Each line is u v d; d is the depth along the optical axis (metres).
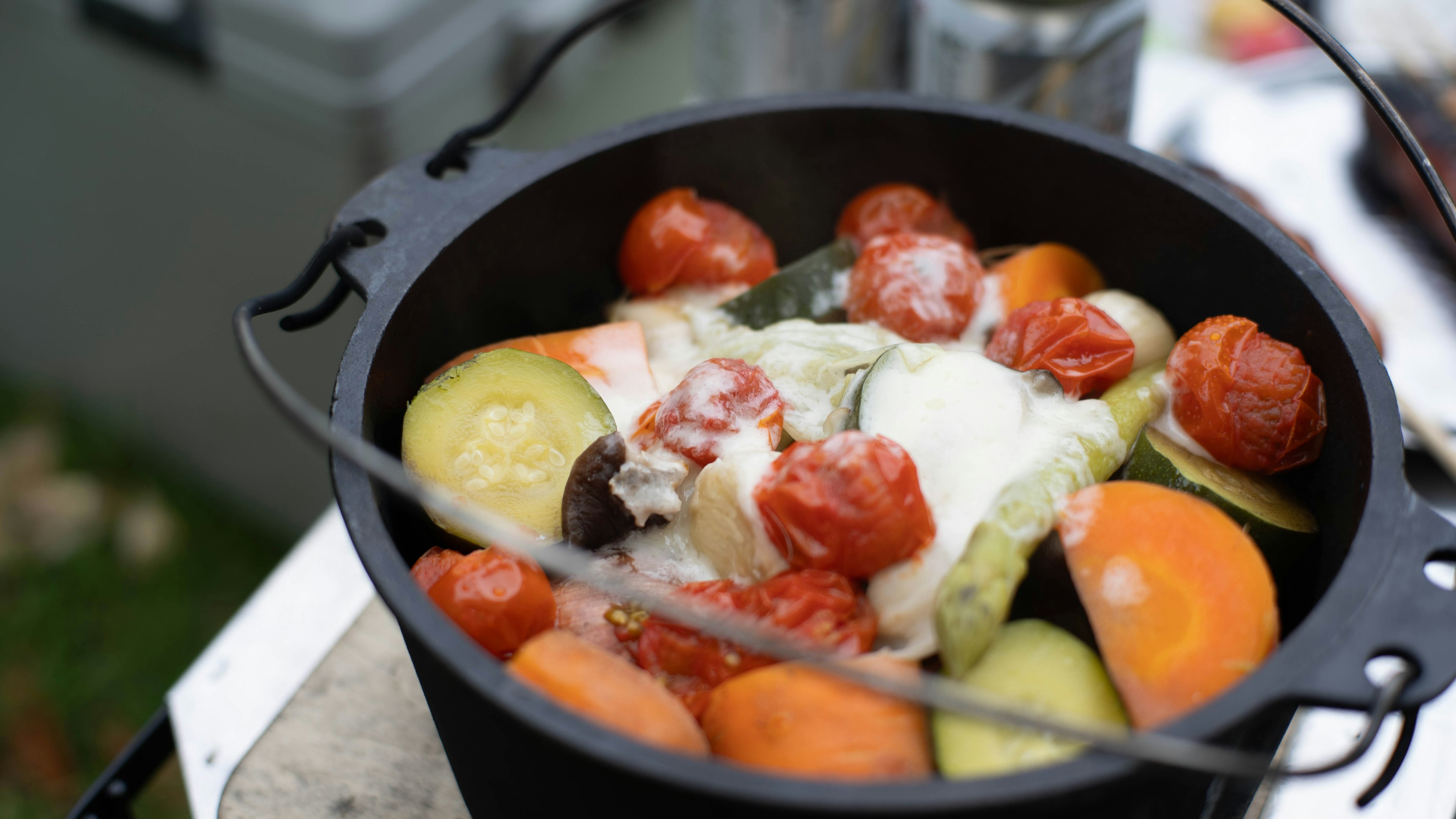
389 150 0.62
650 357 0.45
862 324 0.44
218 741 0.45
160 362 0.82
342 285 0.41
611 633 0.39
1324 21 0.66
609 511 0.40
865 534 0.37
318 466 0.80
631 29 0.74
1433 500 0.51
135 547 0.87
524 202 0.43
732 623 0.35
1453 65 0.60
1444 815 0.44
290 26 0.59
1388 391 0.38
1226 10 0.70
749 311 0.45
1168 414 0.42
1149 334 0.44
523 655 0.36
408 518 0.41
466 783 0.40
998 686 0.37
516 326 0.45
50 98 0.68
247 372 0.76
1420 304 0.55
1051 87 0.53
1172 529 0.38
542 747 0.35
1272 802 0.44
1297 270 0.41
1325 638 0.35
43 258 0.81
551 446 0.41
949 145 0.46
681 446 0.40
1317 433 0.40
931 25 0.54
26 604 0.83
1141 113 0.63
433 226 0.42
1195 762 0.33
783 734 0.36
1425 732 0.45
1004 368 0.41
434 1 0.60
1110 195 0.44
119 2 0.61
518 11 0.65
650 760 0.33
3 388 0.95
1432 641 0.35
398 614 0.35
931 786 0.33
